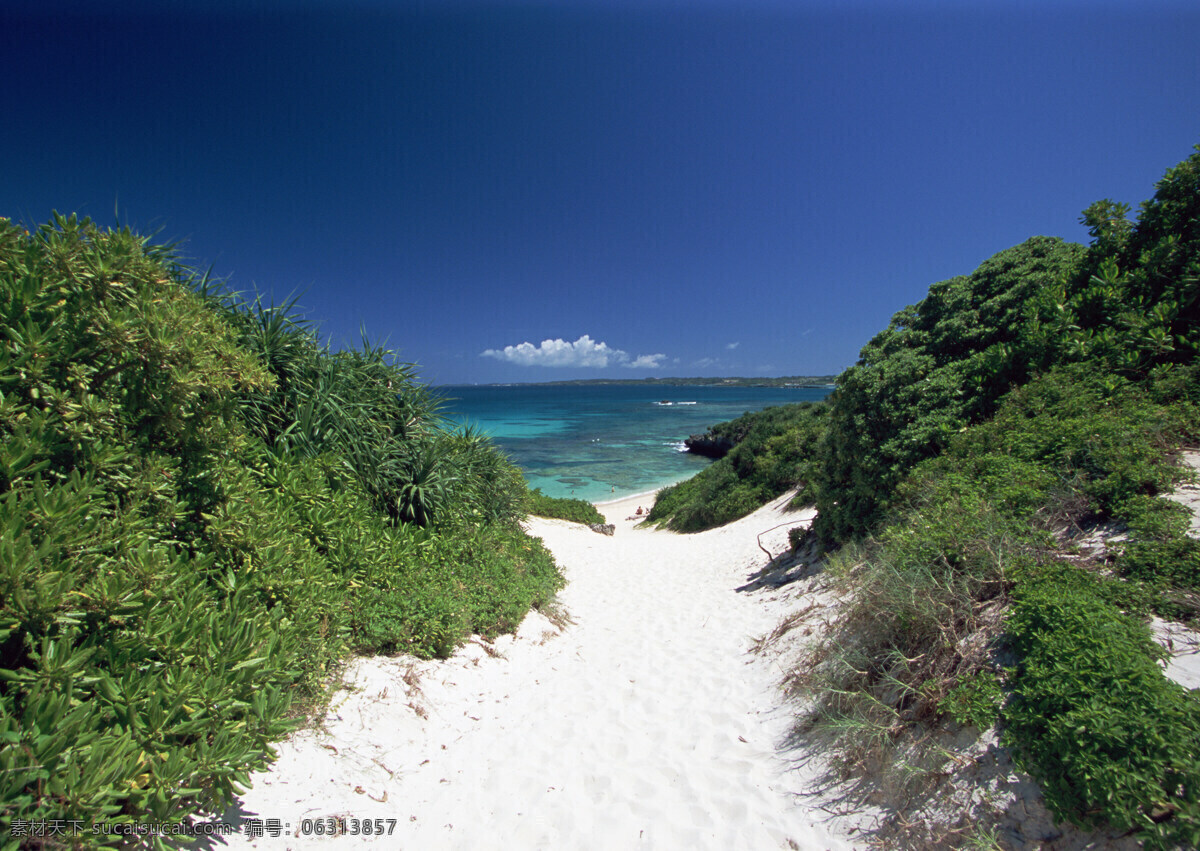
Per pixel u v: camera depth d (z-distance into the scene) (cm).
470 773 336
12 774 157
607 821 295
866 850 241
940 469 506
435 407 745
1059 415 466
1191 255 505
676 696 441
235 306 540
